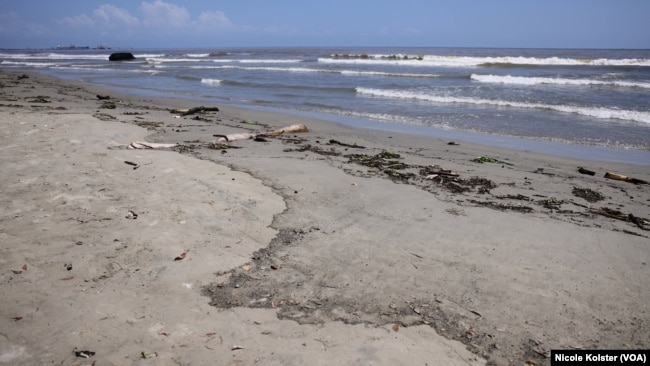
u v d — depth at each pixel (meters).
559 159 10.06
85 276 3.86
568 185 7.75
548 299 3.82
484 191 7.02
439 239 4.97
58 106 15.09
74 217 5.04
